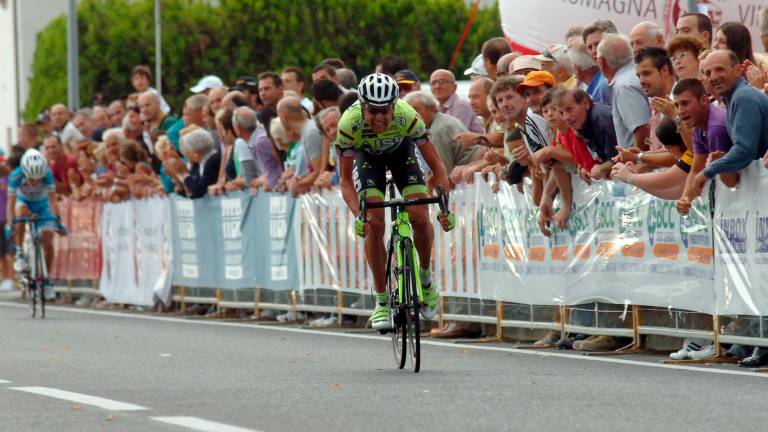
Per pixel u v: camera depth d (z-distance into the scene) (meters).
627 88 25.16
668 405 16.92
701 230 22.53
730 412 16.23
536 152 25.61
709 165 21.55
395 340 22.28
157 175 41.31
